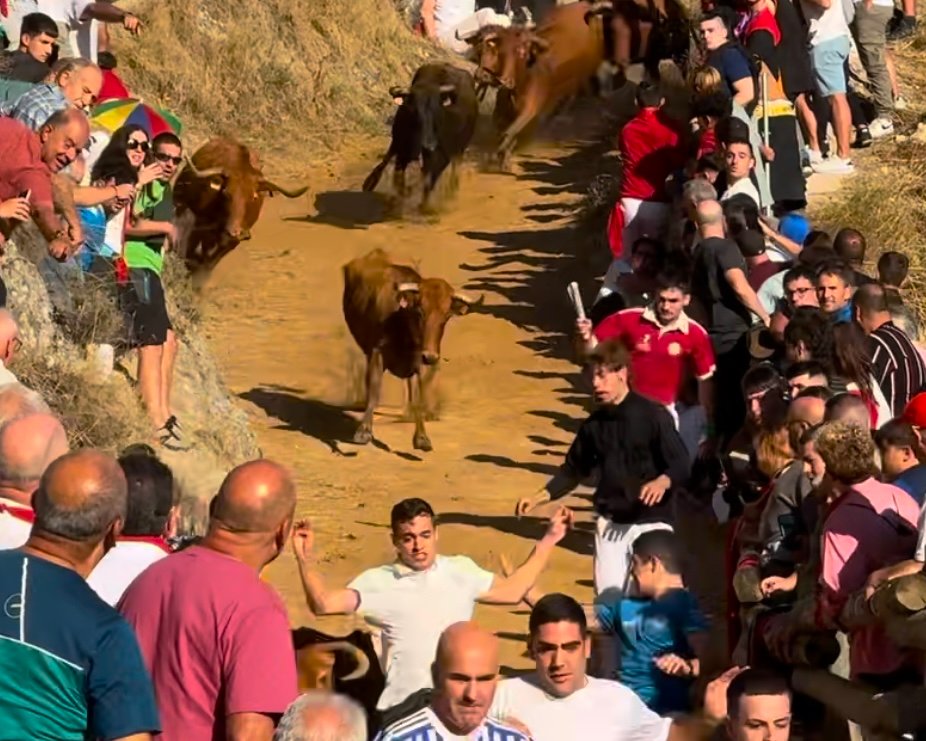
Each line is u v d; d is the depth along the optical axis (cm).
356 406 1905
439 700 779
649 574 1064
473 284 2369
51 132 1330
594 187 2630
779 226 1838
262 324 2181
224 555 749
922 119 2553
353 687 980
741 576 1053
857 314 1324
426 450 1764
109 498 689
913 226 2162
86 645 667
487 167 2970
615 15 2947
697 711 1003
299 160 3009
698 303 1552
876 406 1259
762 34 1962
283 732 654
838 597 908
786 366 1356
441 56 3559
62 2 2117
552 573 1409
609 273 1839
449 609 988
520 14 3506
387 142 3139
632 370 1459
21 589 673
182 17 3112
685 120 2070
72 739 668
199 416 1595
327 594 973
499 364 2064
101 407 1379
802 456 1030
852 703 891
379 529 1518
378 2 3478
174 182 2258
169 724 730
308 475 1669
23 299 1389
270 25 3238
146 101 2948
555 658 876
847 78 2375
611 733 880
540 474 1695
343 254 2500
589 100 3136
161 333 1491
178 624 732
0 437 801
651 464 1195
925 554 868
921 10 3139
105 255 1478
